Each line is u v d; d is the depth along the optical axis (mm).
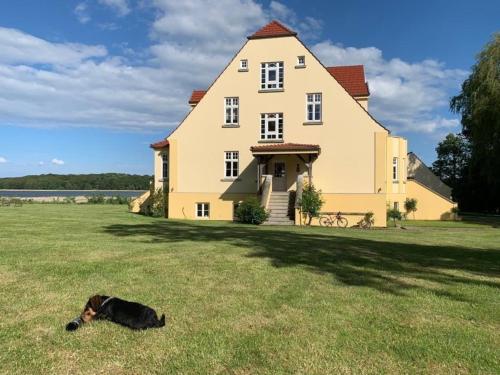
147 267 10328
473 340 5848
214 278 9258
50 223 23219
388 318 6707
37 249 12922
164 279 9070
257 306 7227
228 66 31234
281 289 8383
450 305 7484
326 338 5836
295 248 14250
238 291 8180
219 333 5977
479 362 5168
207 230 20969
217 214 31188
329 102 29469
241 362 5090
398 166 37625
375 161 28656
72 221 24922
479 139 37000
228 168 31453
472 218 41250
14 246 13562
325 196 29094
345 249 14305
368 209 28516
